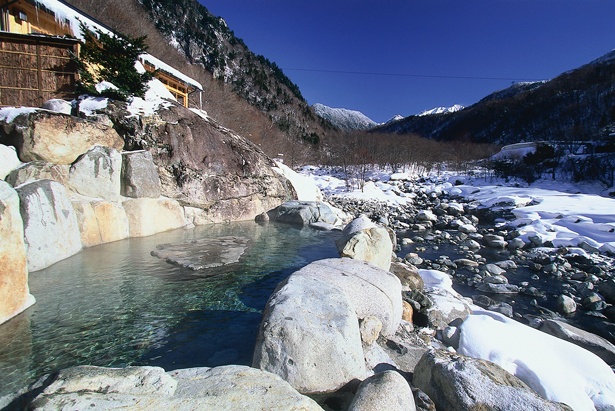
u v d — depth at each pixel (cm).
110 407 182
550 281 801
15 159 578
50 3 993
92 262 562
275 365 263
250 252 708
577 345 445
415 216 1647
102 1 2295
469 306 528
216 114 2803
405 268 617
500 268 865
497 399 249
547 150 2772
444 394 268
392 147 3781
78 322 374
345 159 3066
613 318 621
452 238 1230
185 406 191
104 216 678
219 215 994
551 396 319
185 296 461
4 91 740
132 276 516
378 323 361
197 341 352
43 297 425
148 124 831
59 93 780
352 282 398
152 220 790
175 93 1546
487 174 2905
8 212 362
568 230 1222
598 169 2248
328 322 293
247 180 1093
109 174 710
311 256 696
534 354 378
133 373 212
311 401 212
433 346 414
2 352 310
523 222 1401
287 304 305
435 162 3716
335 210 1341
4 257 358
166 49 3088
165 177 851
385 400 225
